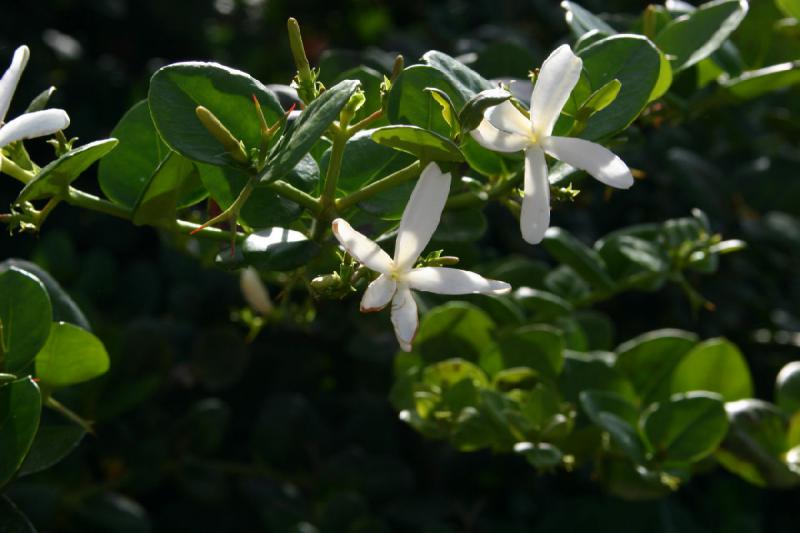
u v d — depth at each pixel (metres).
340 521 0.83
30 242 1.00
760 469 0.71
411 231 0.54
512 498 0.89
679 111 0.72
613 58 0.60
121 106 1.13
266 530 0.91
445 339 0.73
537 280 0.80
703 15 0.67
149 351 0.85
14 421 0.57
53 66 1.14
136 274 0.98
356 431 0.90
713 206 0.91
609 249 0.76
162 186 0.58
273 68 1.35
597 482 0.91
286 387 0.94
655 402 0.74
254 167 0.56
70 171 0.57
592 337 0.81
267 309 0.76
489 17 1.20
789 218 0.93
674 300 0.95
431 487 0.89
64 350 0.63
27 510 0.81
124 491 0.87
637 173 0.66
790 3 0.70
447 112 0.55
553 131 0.60
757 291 0.98
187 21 1.25
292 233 0.57
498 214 0.97
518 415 0.66
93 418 0.84
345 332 0.92
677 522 0.90
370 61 0.75
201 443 0.87
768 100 1.00
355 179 0.59
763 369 0.97
